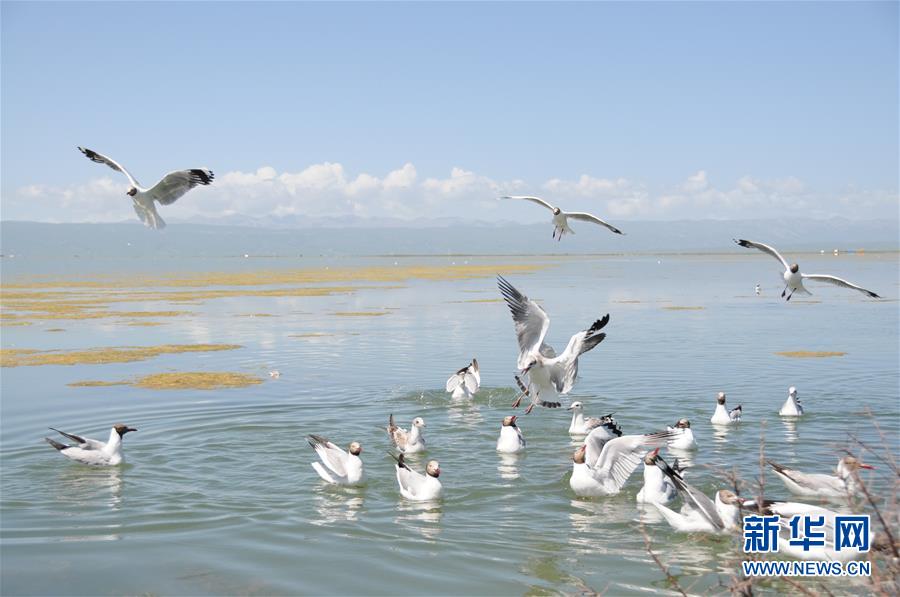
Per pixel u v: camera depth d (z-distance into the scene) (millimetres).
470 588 11383
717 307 55969
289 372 29578
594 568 12062
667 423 20969
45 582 11562
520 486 16266
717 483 16078
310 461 17875
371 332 42312
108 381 27844
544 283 91062
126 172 13633
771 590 11477
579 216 19219
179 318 51188
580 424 20359
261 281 108312
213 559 12375
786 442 18828
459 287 86812
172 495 15453
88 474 16828
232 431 20562
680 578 11680
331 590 11281
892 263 149125
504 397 24906
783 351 33500
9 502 14961
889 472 16047
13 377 28766
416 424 18859
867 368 28891
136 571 11914
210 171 13641
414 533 13500
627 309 54344
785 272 16938
